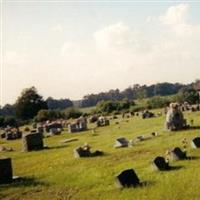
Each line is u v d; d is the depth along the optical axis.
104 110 96.25
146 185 17.08
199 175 17.69
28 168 25.95
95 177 20.31
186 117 50.12
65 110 97.81
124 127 49.78
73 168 23.58
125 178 17.39
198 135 30.98
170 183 16.91
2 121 97.75
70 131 53.72
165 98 93.94
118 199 15.70
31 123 100.44
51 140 45.66
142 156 24.75
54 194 18.05
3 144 50.03
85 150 27.55
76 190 18.23
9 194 19.02
